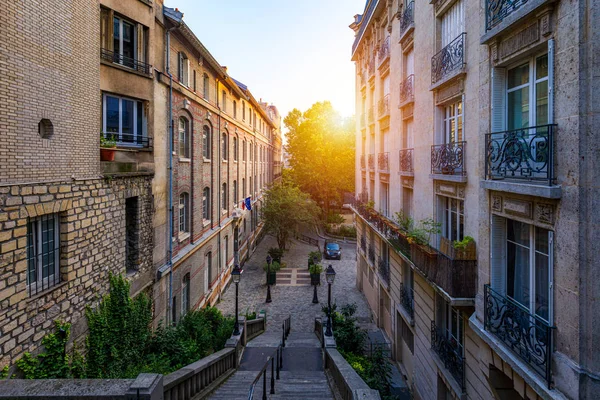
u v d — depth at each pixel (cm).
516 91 628
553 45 496
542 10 509
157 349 999
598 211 429
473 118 775
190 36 1373
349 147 4456
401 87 1273
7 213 589
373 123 1777
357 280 2341
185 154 1543
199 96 1633
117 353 848
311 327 1706
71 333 738
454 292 748
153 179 1152
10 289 590
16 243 605
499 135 650
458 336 870
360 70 2264
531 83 581
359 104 2306
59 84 722
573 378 445
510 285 650
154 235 1160
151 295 1149
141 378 410
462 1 861
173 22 1252
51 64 699
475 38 766
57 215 731
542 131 555
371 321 1791
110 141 942
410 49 1242
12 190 602
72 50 764
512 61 614
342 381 720
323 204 4744
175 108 1362
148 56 1124
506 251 659
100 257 854
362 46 2144
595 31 431
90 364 789
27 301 625
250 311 1888
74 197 761
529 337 532
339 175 4472
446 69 890
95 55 852
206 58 1658
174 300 1369
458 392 805
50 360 667
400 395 1198
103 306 844
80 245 778
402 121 1309
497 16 616
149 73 1127
